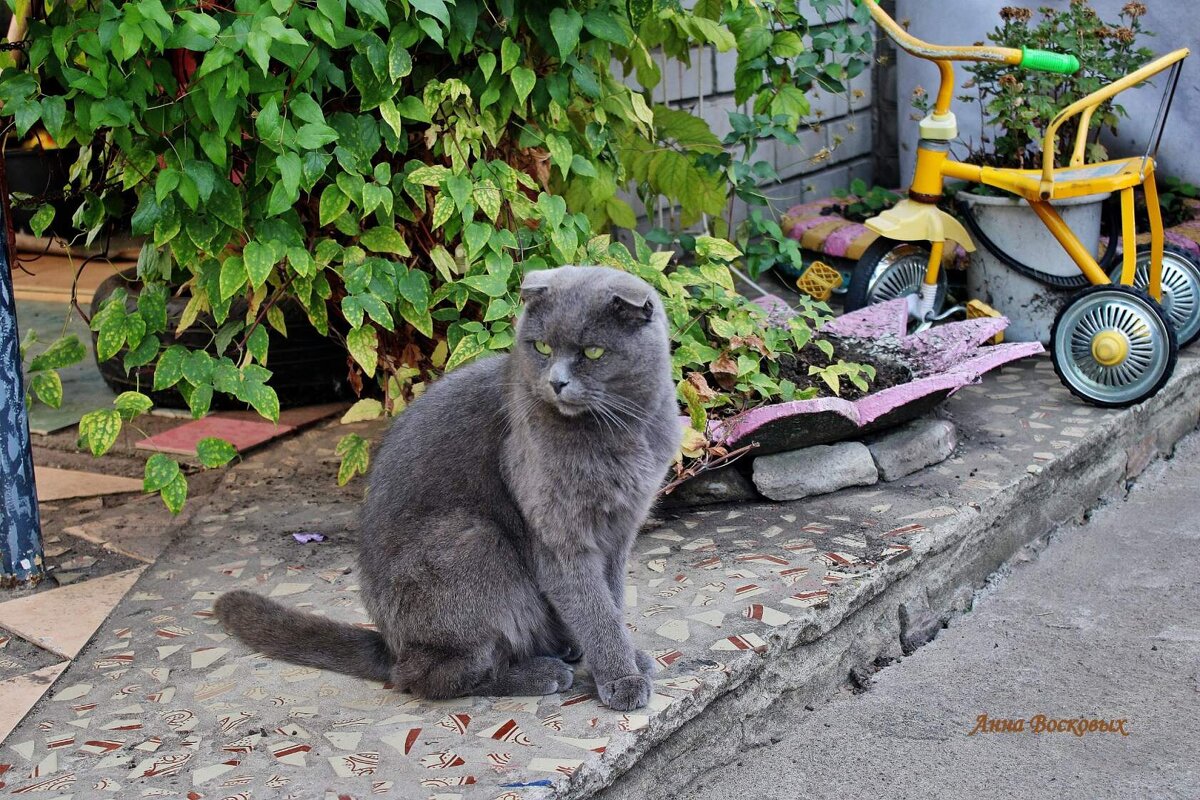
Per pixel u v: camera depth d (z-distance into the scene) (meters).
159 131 2.05
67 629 1.99
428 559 1.80
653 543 2.16
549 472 1.77
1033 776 1.84
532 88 2.21
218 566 2.15
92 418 2.12
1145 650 2.05
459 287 2.23
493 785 1.68
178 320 2.53
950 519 2.17
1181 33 3.15
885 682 2.03
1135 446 2.55
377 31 2.15
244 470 2.46
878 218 2.71
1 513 2.08
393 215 2.27
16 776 1.72
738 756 1.88
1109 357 2.49
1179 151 3.22
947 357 2.46
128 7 1.90
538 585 1.83
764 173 2.68
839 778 1.85
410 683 1.81
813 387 2.37
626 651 1.80
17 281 3.42
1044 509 2.35
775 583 2.02
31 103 1.97
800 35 2.67
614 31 2.20
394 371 2.35
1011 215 2.76
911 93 3.47
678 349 2.29
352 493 2.37
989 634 2.12
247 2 1.96
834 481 2.28
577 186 2.54
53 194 2.22
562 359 1.75
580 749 1.72
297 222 2.14
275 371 2.66
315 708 1.82
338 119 2.13
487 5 2.14
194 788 1.69
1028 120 2.85
